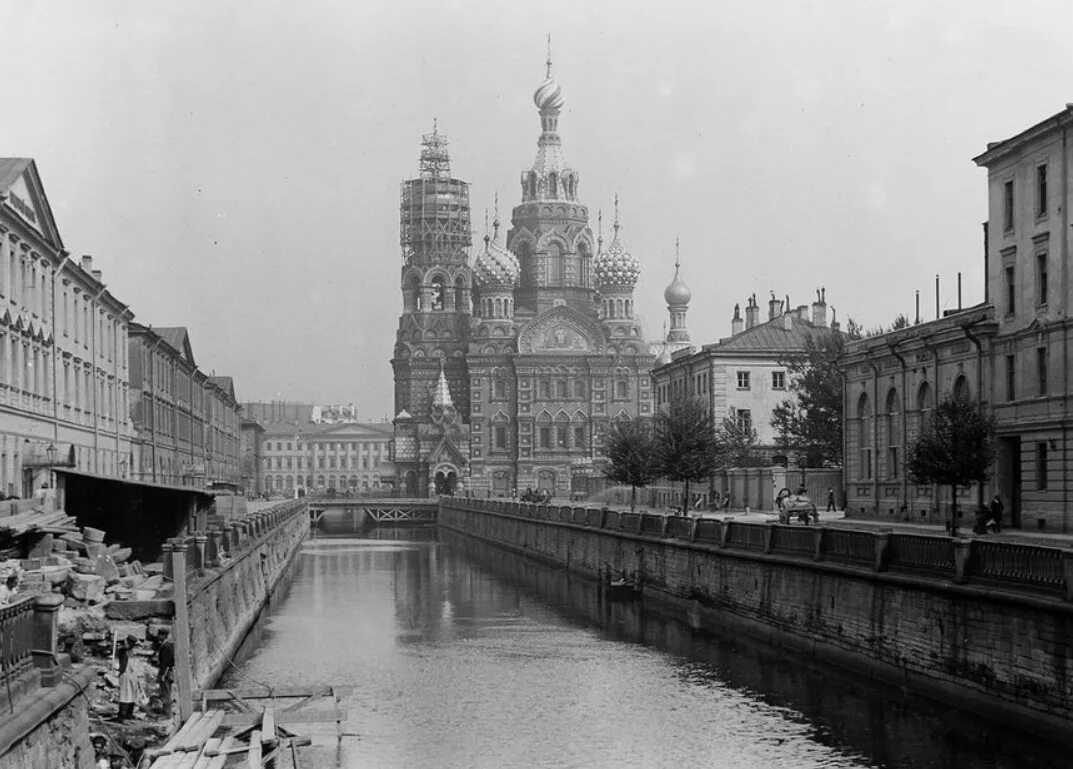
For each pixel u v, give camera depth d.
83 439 81.31
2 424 61.75
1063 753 32.59
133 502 57.22
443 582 90.38
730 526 60.09
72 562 37.75
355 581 92.12
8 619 21.31
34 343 68.88
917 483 64.62
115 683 32.34
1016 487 62.56
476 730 39.50
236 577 56.00
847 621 46.50
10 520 39.19
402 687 46.72
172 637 34.16
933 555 40.41
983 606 36.84
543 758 36.12
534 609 71.56
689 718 40.66
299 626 64.50
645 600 74.75
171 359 118.25
